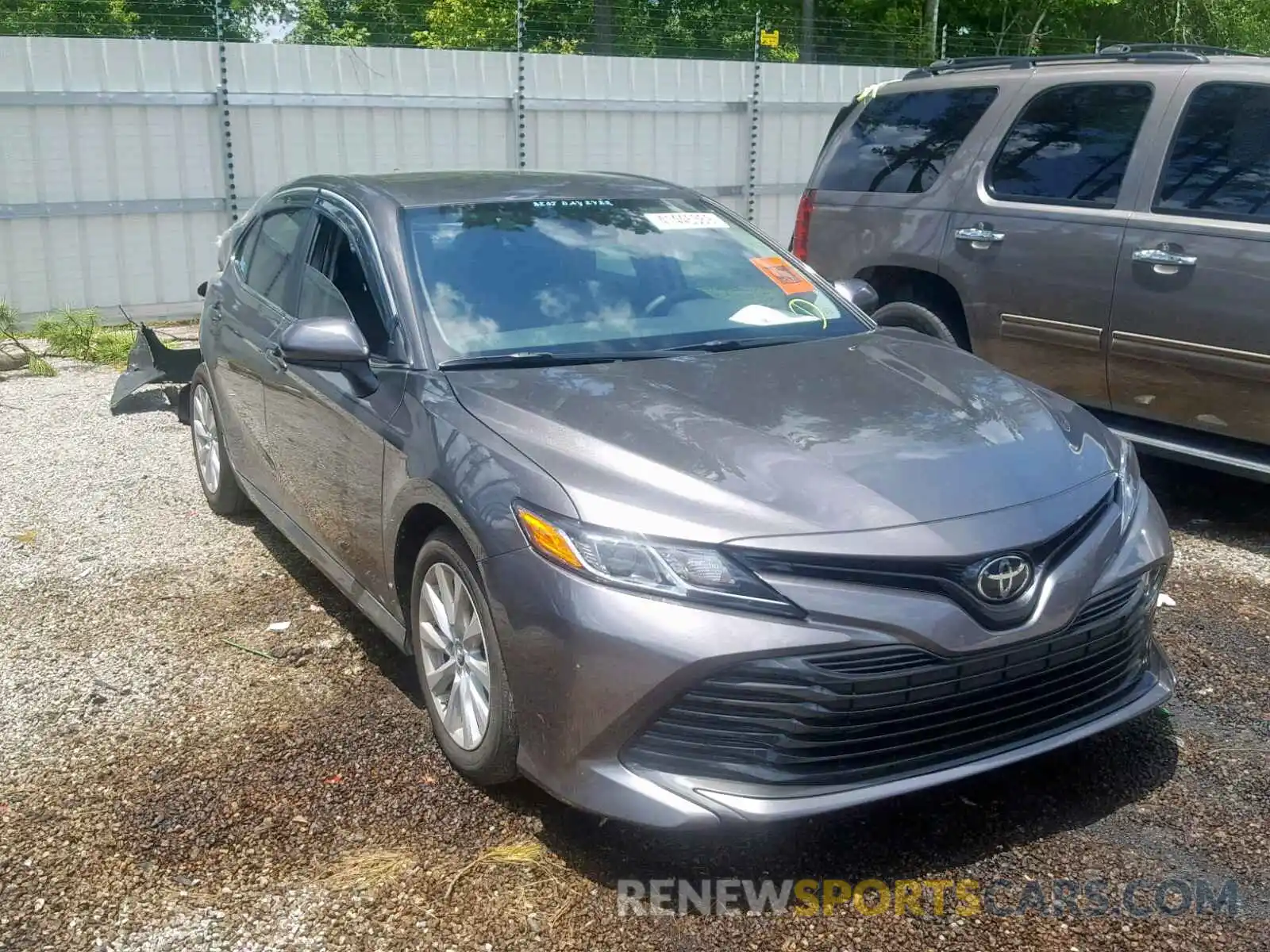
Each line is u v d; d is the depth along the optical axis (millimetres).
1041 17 26234
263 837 3336
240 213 12188
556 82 13398
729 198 14695
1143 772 3604
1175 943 2863
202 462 6203
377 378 4004
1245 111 5480
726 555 2934
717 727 2943
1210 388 5496
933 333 6734
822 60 20500
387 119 12688
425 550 3639
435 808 3459
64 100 11180
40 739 3930
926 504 3084
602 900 3047
